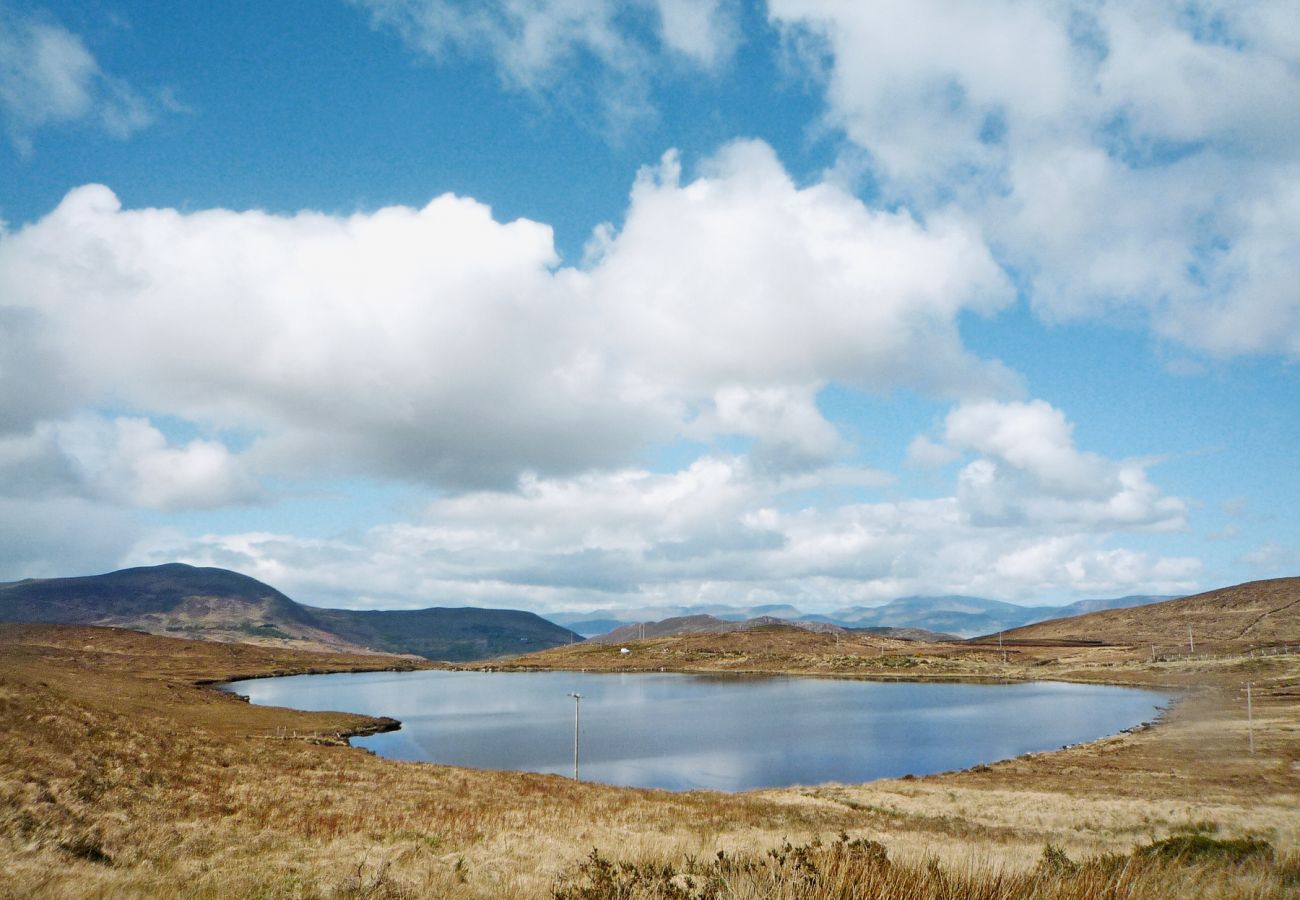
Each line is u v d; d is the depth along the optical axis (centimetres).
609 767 8694
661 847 2297
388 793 4419
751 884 918
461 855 2262
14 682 5341
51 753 3706
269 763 5259
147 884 1662
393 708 15788
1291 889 1104
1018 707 14475
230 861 2245
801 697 17375
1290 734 8050
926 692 18175
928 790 5722
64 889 1504
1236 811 3822
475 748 10062
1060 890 863
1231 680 16175
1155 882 978
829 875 869
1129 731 10544
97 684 10319
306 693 19012
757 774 8256
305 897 1522
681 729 12031
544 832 2964
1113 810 4138
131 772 3844
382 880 1608
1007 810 4444
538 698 18150
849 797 5241
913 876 866
